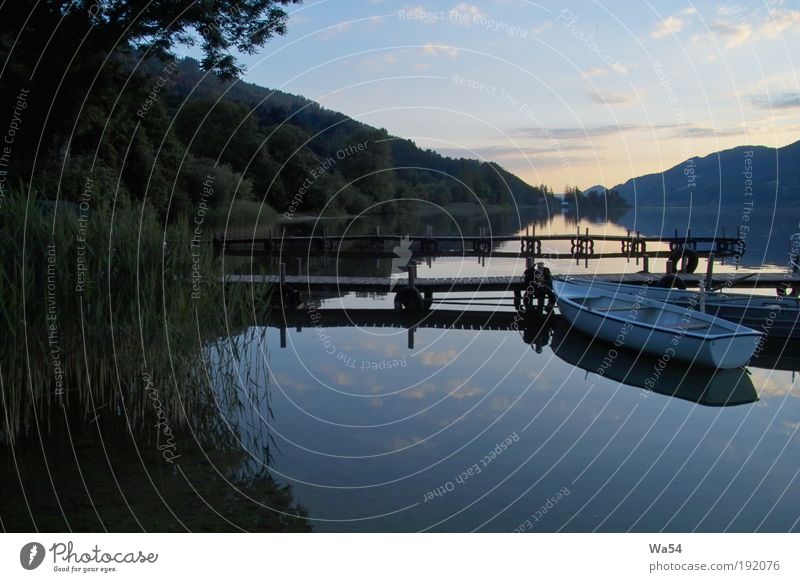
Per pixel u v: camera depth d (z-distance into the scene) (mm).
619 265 21125
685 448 6148
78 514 4609
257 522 4566
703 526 4652
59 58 13445
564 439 6359
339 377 8438
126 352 6383
